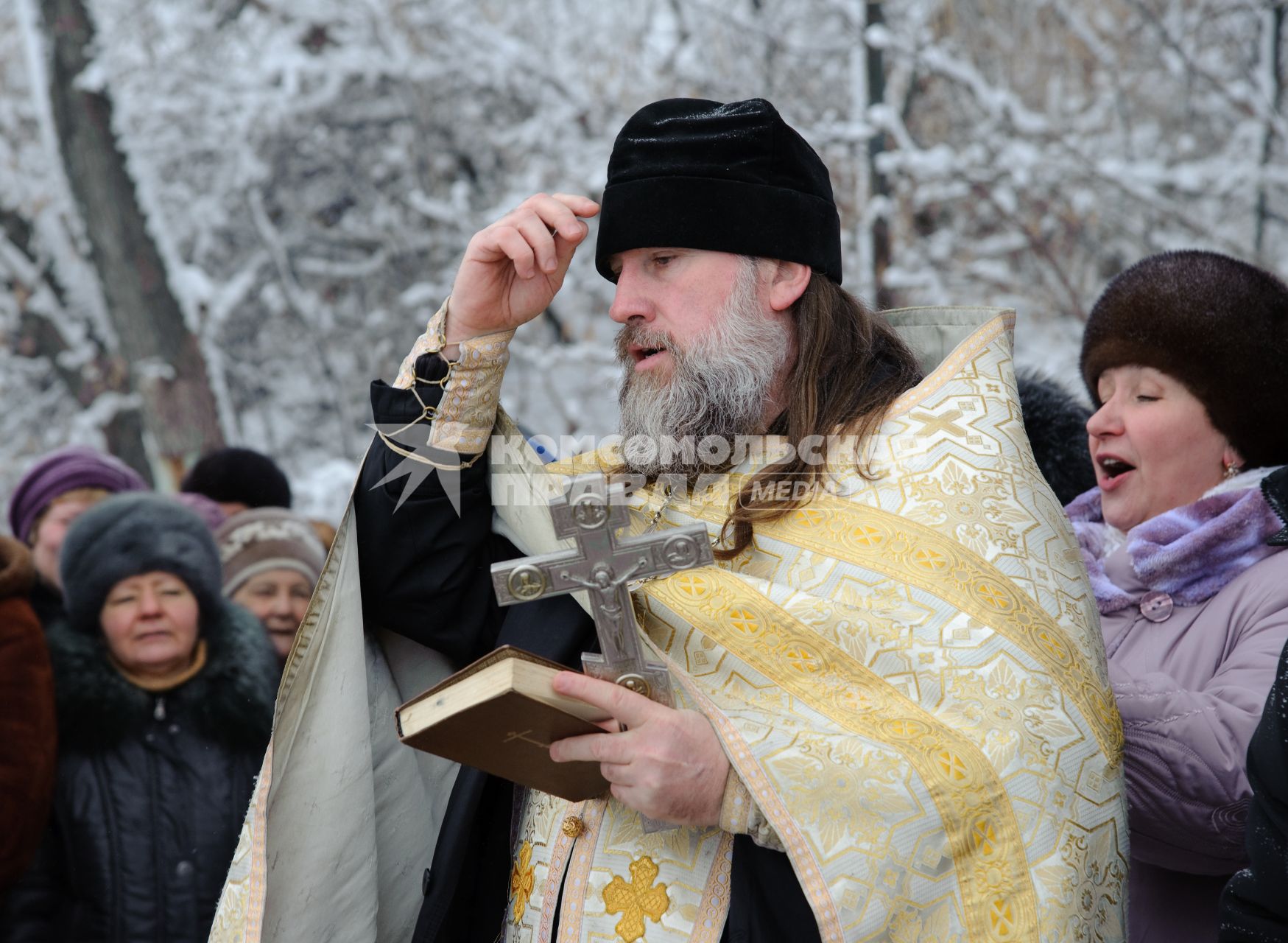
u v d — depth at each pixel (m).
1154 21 10.16
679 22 11.25
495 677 1.98
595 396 10.84
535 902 2.49
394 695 2.78
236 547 4.78
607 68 11.19
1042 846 2.21
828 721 2.27
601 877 2.40
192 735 3.78
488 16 11.40
